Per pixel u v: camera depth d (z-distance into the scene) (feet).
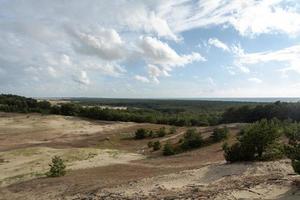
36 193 63.41
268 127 74.43
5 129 250.57
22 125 267.59
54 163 91.15
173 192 49.96
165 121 305.32
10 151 156.15
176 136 214.69
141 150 177.17
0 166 127.85
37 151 152.87
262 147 73.36
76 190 59.36
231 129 187.52
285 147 51.06
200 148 150.00
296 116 217.15
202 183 56.13
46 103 364.38
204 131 193.98
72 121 295.69
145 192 51.55
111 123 297.94
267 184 48.19
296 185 45.96
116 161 128.16
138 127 271.28
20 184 77.97
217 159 98.99
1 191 72.54
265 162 68.13
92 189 57.62
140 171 85.25
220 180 56.80
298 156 48.70
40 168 118.21
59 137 229.25
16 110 332.80
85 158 137.90
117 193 52.44
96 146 197.36
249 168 63.62
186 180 59.41
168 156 138.10
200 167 75.46
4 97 389.60
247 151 73.26
